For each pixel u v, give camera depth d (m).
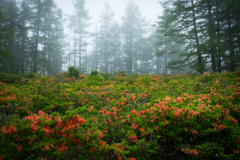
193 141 2.37
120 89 5.74
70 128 1.95
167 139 2.44
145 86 6.47
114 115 2.78
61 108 3.79
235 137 2.07
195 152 2.00
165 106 2.77
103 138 2.43
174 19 13.48
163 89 6.12
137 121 2.61
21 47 24.09
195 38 11.66
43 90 4.92
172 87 6.06
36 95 4.13
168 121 2.45
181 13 13.03
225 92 4.56
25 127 1.76
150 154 2.22
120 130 2.52
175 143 2.31
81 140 1.88
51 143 1.75
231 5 10.71
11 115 3.00
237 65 13.65
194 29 11.66
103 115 2.91
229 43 13.49
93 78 9.23
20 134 1.75
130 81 7.90
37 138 1.71
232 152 2.13
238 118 2.92
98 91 5.59
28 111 3.33
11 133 1.67
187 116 2.48
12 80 9.79
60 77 11.73
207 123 2.41
